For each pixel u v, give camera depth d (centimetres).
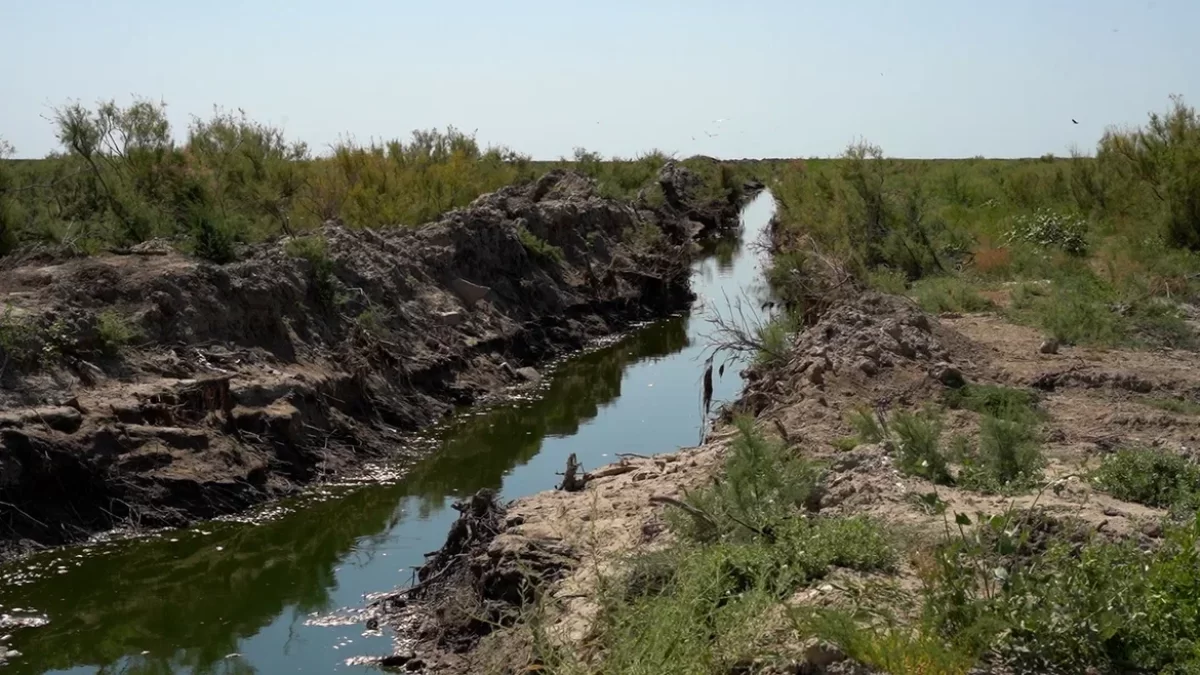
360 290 2008
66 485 1280
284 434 1531
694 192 5334
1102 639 680
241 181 2442
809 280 2241
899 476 1022
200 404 1466
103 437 1334
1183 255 2305
